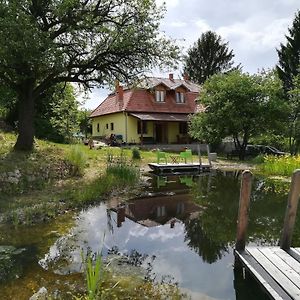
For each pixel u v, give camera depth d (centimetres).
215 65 5206
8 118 2503
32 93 1595
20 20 1213
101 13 1590
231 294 495
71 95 2711
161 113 3491
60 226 810
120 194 1234
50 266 580
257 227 841
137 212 992
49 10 1457
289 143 2595
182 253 661
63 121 2741
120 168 1506
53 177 1287
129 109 3366
